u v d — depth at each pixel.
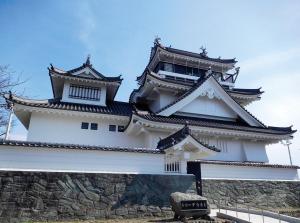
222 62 26.53
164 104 20.88
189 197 10.02
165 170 12.22
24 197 9.48
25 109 16.12
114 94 21.77
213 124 18.39
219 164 15.02
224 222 9.67
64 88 19.48
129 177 11.16
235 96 23.36
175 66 25.52
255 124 21.09
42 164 10.37
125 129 17.81
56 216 9.58
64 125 17.42
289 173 17.16
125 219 10.21
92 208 10.12
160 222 9.35
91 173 10.70
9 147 10.21
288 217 10.06
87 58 20.64
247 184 15.11
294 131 19.92
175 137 13.01
